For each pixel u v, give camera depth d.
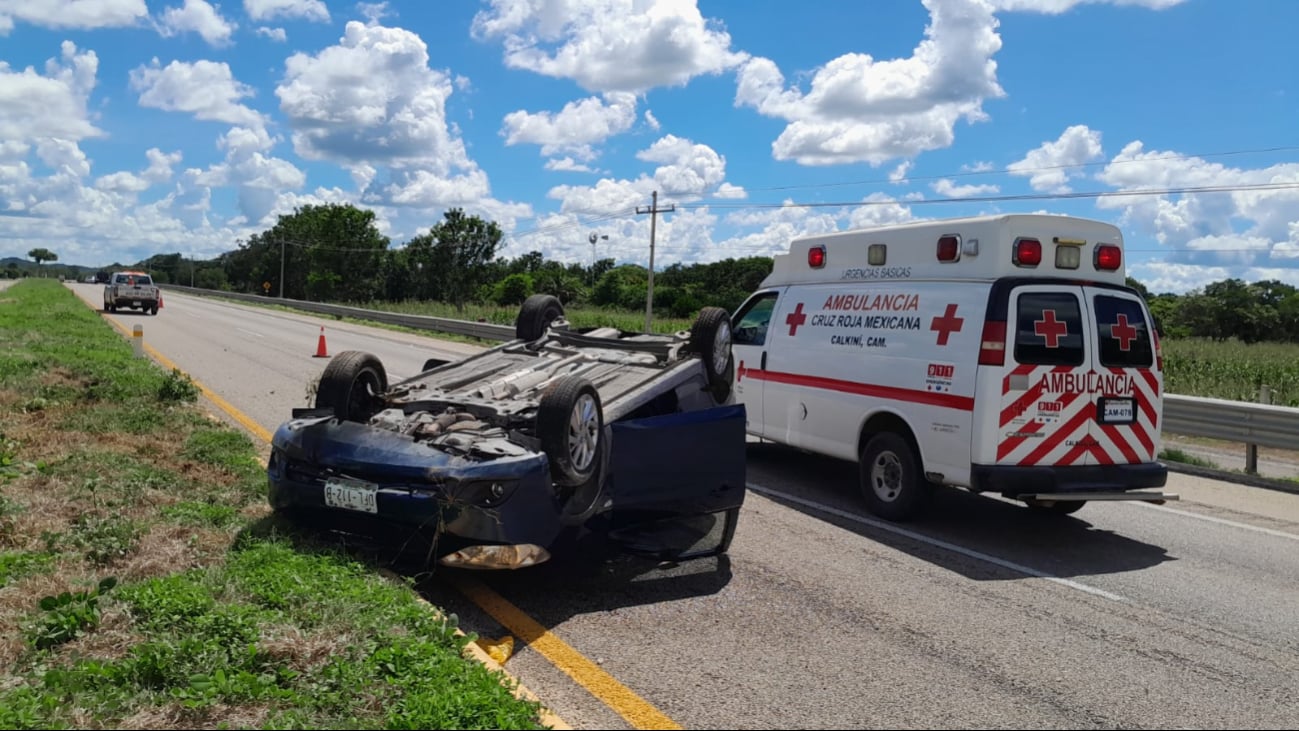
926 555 6.31
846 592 5.38
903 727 3.68
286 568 4.50
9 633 3.77
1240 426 9.99
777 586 5.43
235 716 3.20
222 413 10.27
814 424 8.16
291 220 110.06
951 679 4.18
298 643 3.66
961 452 6.62
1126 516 7.86
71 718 3.11
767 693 3.93
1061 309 6.71
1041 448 6.61
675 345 6.98
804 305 8.50
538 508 4.78
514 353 7.27
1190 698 4.10
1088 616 5.17
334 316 41.88
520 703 3.33
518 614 4.73
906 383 7.12
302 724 3.11
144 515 5.49
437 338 27.88
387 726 3.13
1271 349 30.44
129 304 34.12
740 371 9.16
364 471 4.80
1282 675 4.41
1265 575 6.15
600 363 6.70
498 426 5.27
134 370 12.70
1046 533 7.11
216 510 5.57
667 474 5.72
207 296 75.56
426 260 73.75
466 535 4.55
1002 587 5.65
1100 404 6.79
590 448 5.18
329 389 5.39
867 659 4.37
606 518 5.75
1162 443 12.65
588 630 4.57
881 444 7.32
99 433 7.93
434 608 4.39
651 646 4.40
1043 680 4.22
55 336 18.12
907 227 7.49
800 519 7.18
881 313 7.52
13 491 5.90
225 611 3.88
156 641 3.60
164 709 3.20
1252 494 9.06
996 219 6.71
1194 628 5.04
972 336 6.64
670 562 5.73
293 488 5.05
